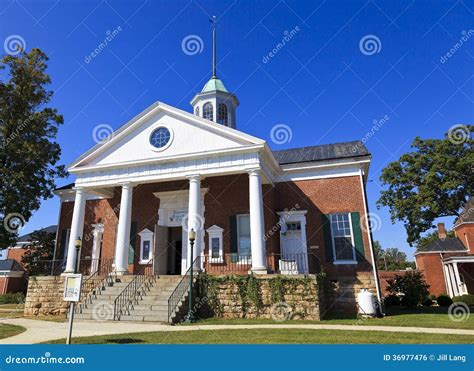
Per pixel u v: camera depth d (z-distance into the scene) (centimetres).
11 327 1180
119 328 1117
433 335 953
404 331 1036
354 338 894
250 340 867
